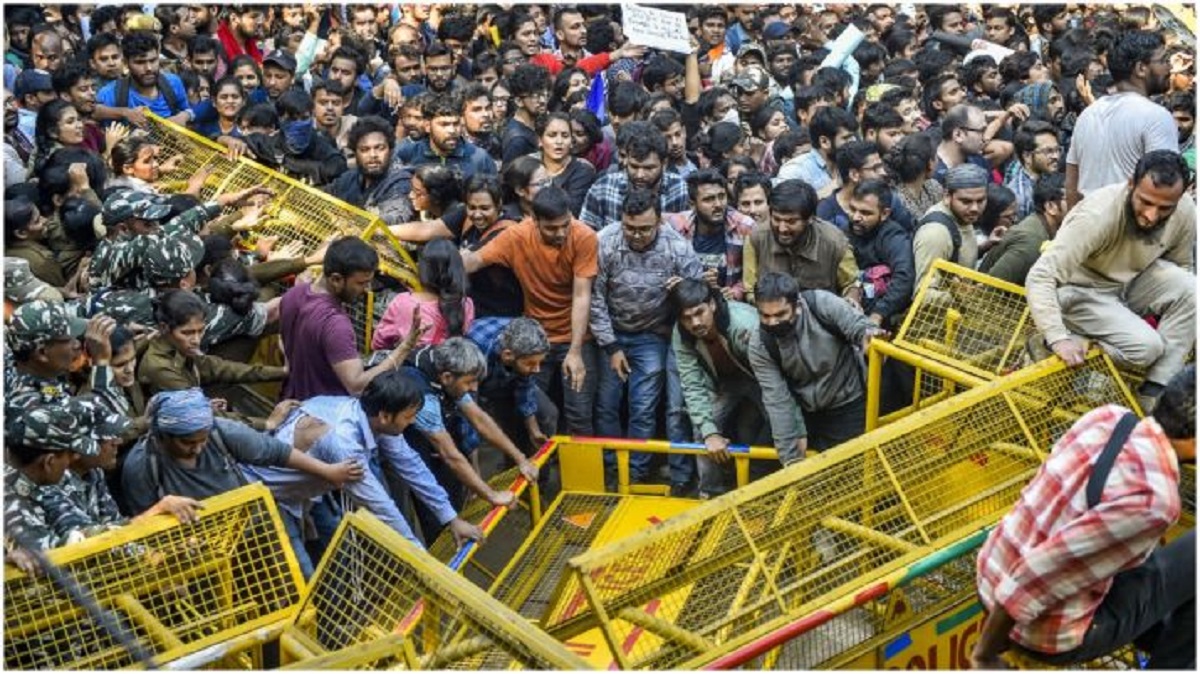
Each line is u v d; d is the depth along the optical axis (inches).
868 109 349.1
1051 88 419.8
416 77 440.8
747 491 178.2
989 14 553.0
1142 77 277.0
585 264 269.0
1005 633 150.3
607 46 490.6
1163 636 169.5
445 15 559.5
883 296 271.3
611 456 274.8
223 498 177.5
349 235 274.5
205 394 245.4
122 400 204.1
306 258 273.3
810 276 269.9
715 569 173.2
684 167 343.3
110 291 236.4
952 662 197.5
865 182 274.5
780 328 237.5
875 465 190.4
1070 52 477.4
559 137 322.3
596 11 546.9
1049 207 274.2
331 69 429.1
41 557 161.3
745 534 174.2
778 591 171.6
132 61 381.7
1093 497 143.9
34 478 177.3
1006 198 307.6
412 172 324.2
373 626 169.8
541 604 231.5
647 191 266.1
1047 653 151.0
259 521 179.3
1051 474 148.9
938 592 194.4
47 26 426.3
